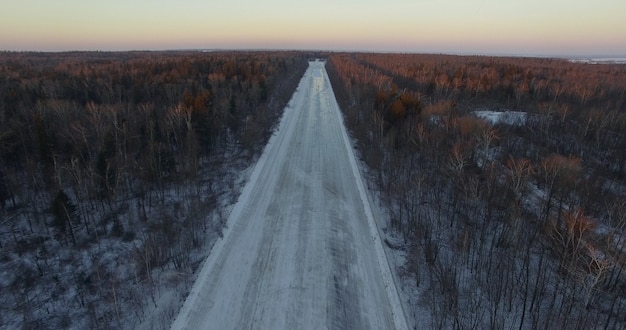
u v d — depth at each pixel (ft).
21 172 93.20
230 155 117.70
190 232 70.74
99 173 81.15
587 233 61.05
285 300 54.95
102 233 71.92
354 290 57.41
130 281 57.93
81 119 106.52
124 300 53.88
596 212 77.10
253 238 71.00
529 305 54.54
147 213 79.46
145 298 54.19
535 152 112.88
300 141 133.69
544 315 52.24
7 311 52.85
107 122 104.99
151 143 93.35
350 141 135.54
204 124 112.57
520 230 68.39
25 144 92.63
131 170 91.15
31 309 53.11
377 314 52.85
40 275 60.34
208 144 113.80
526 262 60.70
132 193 88.48
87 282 58.59
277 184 96.22
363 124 149.38
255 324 50.62
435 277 60.03
